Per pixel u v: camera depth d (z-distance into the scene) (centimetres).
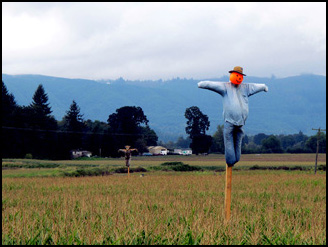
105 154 12594
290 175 5191
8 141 10675
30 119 11350
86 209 1655
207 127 14538
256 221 1361
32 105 12544
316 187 3266
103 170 6781
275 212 1673
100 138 12525
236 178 4553
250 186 3403
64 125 13700
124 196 2459
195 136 14150
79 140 12431
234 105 1365
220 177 4841
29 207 1891
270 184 3641
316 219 1417
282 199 2394
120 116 13562
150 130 17175
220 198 2411
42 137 11212
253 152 17175
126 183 3906
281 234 1154
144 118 13900
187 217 1407
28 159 10188
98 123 14100
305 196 2575
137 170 7288
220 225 1221
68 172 5912
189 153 15775
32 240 1062
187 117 14450
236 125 1363
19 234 1109
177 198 2355
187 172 6931
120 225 1199
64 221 1287
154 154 15262
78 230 1123
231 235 1126
